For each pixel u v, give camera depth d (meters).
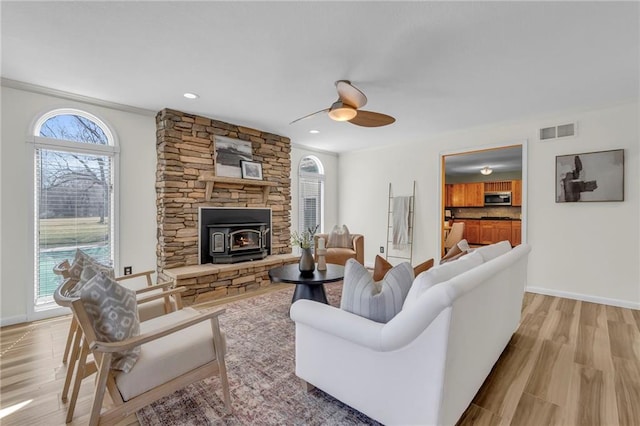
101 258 3.42
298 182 5.70
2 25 1.97
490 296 1.78
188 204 3.84
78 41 2.18
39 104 3.01
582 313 3.21
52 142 3.07
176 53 2.35
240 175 4.32
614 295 3.46
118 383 1.35
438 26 1.98
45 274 3.08
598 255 3.55
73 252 3.24
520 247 2.50
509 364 2.17
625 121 3.37
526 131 4.05
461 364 1.42
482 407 1.69
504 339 2.21
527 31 2.03
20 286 2.92
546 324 2.92
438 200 4.94
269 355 2.28
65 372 2.07
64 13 1.86
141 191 3.69
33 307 2.97
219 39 2.15
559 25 1.96
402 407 1.37
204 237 3.99
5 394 1.82
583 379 1.97
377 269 2.62
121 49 2.29
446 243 7.01
